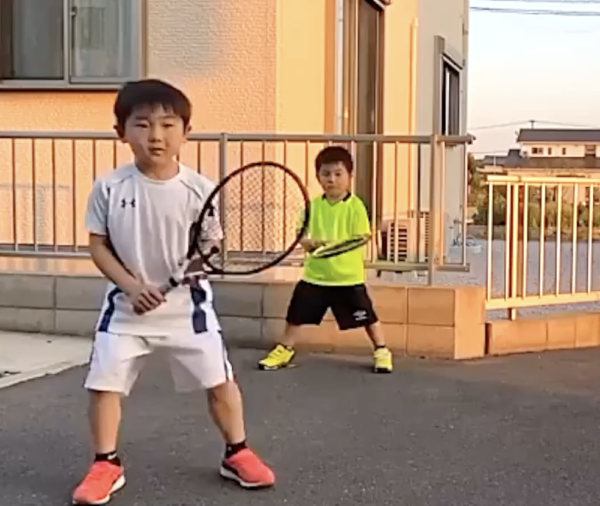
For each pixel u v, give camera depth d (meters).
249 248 6.80
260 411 4.82
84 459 4.00
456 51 16.06
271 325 6.34
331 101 8.39
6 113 7.89
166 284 3.49
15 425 4.50
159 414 4.72
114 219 3.45
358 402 5.04
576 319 7.07
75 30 7.79
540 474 3.86
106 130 7.75
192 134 6.70
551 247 7.46
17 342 6.38
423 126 13.41
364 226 5.80
